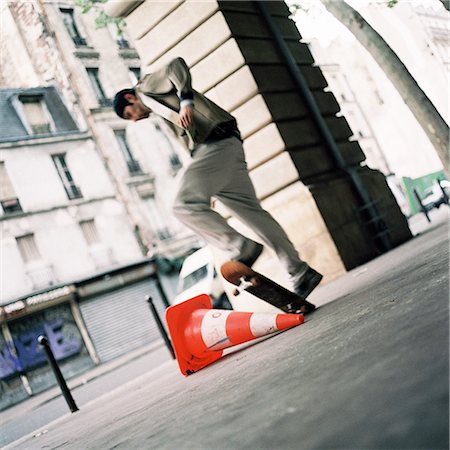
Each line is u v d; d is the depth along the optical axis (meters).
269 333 2.86
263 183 5.93
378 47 4.67
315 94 6.49
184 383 2.76
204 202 3.20
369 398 0.94
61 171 22.22
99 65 24.62
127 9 6.25
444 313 1.35
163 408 2.11
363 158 6.83
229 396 1.60
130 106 3.52
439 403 0.76
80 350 19.94
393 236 6.47
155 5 6.07
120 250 22.66
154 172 24.78
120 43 25.75
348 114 24.67
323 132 6.25
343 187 6.08
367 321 1.82
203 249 12.92
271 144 5.80
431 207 11.66
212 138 3.32
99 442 1.98
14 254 19.91
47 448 2.72
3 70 24.95
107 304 21.27
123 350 20.97
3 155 20.78
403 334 1.34
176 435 1.39
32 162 21.45
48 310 19.72
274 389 1.38
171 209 3.22
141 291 22.45
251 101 5.82
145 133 25.14
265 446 0.91
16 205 20.64
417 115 4.70
